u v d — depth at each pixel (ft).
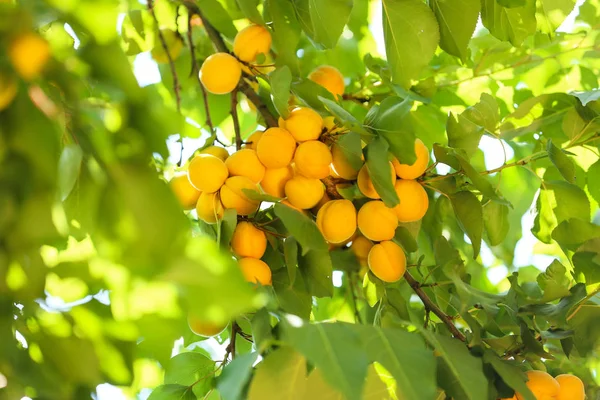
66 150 2.83
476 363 3.51
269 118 4.31
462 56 4.27
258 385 3.46
